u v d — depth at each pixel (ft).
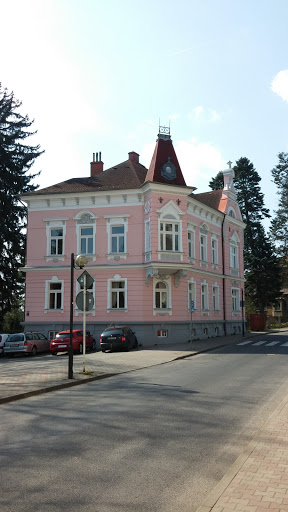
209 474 18.94
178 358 73.05
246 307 186.39
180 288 103.45
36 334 95.04
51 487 17.53
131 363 65.77
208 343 99.55
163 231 100.22
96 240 104.73
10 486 17.66
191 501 16.25
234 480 17.16
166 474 18.92
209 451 22.12
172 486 17.63
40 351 93.97
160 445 23.12
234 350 85.76
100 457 21.17
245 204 198.49
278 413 29.37
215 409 31.78
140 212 103.35
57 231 108.06
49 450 22.40
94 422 28.40
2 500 16.34
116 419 29.09
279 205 206.90
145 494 16.85
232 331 133.39
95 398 37.58
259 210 199.21
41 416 30.76
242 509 14.56
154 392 39.60
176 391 39.88
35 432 26.20
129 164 118.21
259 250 188.34
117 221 104.22
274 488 16.28
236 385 42.78
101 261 103.81
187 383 44.80
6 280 128.77
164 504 16.01
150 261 97.09
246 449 21.44
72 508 15.65
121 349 86.84
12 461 20.75
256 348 88.63
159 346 95.04
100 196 105.29
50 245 107.45
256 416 29.60
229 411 31.12
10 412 32.78
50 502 16.14
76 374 52.85
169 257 98.94
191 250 112.47
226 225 135.23
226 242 134.31
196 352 80.84
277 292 187.93
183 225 102.12
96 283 103.40
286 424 26.35
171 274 102.22
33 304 106.11
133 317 100.01
